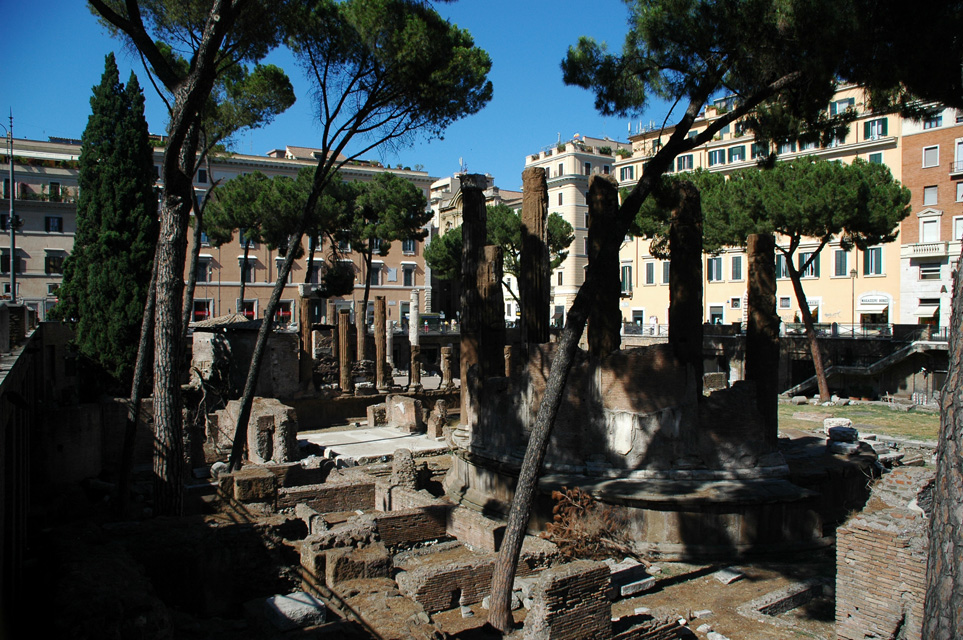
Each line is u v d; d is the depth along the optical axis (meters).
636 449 19.80
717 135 71.44
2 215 62.38
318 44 22.02
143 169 30.94
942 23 13.71
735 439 19.72
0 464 10.51
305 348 40.16
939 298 54.09
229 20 15.01
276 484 19.30
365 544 14.60
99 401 27.19
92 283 29.47
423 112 23.95
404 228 56.91
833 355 50.19
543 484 19.50
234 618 13.53
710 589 15.98
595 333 20.45
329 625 10.68
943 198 54.47
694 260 19.89
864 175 40.59
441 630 11.49
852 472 21.16
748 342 20.95
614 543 17.78
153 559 13.01
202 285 71.38
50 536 13.01
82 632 9.45
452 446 24.92
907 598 10.86
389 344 53.50
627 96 18.31
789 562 17.69
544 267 23.42
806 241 62.69
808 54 15.16
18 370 14.15
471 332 25.34
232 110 26.73
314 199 23.12
